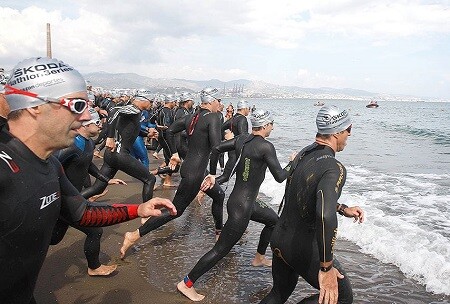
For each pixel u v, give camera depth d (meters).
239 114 9.36
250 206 4.23
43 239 1.87
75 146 4.09
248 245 5.78
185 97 11.75
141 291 4.21
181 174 5.37
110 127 6.12
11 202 1.65
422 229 6.14
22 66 1.70
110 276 4.57
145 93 6.24
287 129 29.50
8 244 1.69
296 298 4.15
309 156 2.97
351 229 6.24
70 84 1.73
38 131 1.72
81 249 5.31
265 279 4.63
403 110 77.50
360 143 19.94
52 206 1.88
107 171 6.25
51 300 3.94
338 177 2.65
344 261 5.19
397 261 5.08
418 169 12.19
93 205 2.30
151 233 6.16
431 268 4.76
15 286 1.83
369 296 4.23
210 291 4.32
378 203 7.79
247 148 4.29
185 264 4.96
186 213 7.32
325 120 2.92
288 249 2.96
